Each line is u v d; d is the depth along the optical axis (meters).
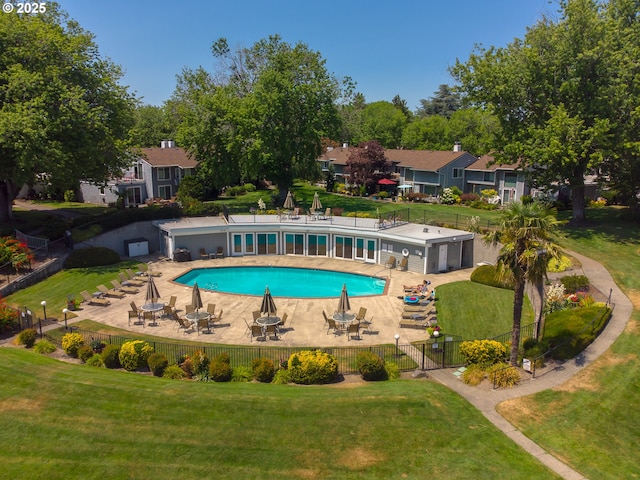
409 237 36.88
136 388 18.33
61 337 23.97
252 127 51.38
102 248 37.53
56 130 34.50
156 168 65.88
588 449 15.37
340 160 80.06
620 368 19.80
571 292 28.30
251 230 42.09
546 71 38.31
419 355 22.59
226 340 24.30
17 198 65.25
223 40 63.66
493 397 18.45
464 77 42.56
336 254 41.84
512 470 14.24
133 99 43.94
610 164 40.78
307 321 27.02
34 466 13.94
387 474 13.98
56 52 38.03
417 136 96.31
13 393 17.59
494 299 30.45
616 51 37.09
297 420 16.39
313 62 54.91
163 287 33.25
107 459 14.32
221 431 15.75
